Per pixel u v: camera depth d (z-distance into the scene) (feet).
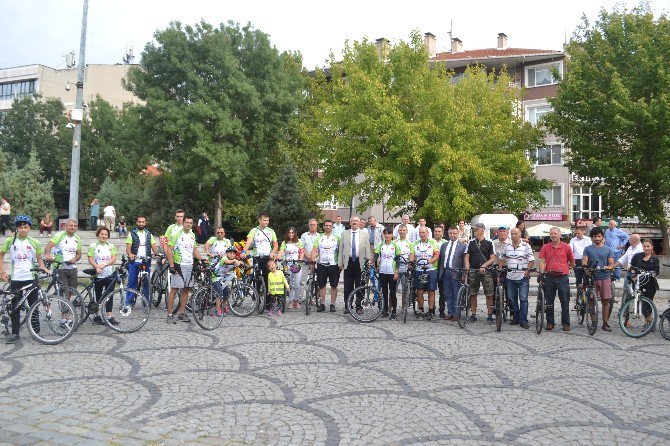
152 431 16.69
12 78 213.46
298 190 106.32
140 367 24.49
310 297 40.47
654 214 87.51
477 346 29.84
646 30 87.97
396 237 57.16
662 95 79.71
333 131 101.09
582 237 46.83
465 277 36.96
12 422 17.22
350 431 17.03
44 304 29.53
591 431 17.21
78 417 17.80
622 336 33.47
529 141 111.04
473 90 101.65
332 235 41.96
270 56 118.73
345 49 103.76
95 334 31.99
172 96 116.06
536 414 18.72
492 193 100.48
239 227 126.72
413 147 88.17
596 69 89.30
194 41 114.42
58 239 33.68
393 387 21.80
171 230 36.14
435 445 16.01
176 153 112.98
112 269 33.76
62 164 156.46
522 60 140.77
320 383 22.24
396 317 39.47
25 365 24.70
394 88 101.09
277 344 29.66
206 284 34.47
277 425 17.48
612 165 89.10
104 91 205.16
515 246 36.63
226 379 22.68
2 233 81.10
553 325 35.47
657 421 18.22
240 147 115.03
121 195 143.64
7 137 158.92
